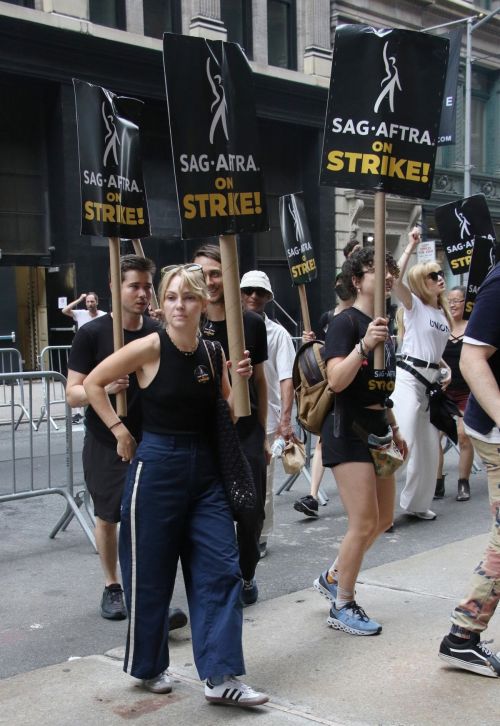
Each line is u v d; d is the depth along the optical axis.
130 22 15.95
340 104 3.64
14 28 14.04
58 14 14.65
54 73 14.80
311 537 5.86
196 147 3.50
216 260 4.20
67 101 15.09
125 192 4.33
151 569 3.19
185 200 3.48
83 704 3.23
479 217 7.36
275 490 7.44
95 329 4.21
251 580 4.35
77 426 9.74
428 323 6.12
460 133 23.88
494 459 3.33
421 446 6.16
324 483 7.79
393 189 3.64
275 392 5.42
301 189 19.80
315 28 19.19
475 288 6.68
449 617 4.11
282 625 4.04
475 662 3.39
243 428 4.21
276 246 19.53
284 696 3.26
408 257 6.12
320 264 19.64
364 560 5.26
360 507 3.84
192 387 3.18
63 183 15.27
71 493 5.79
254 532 4.18
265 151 19.09
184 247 17.38
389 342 3.85
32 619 4.30
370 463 3.83
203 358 3.23
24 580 4.94
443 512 6.63
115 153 4.27
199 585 3.20
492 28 24.52
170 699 3.26
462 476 7.05
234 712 3.13
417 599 4.41
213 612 3.14
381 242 3.62
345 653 3.67
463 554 5.27
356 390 3.79
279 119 18.56
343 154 3.65
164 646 3.24
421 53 3.66
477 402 3.38
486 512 6.62
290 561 5.26
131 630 3.21
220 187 3.54
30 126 15.40
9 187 15.23
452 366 7.02
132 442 3.38
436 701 3.17
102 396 3.33
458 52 16.62
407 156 3.67
